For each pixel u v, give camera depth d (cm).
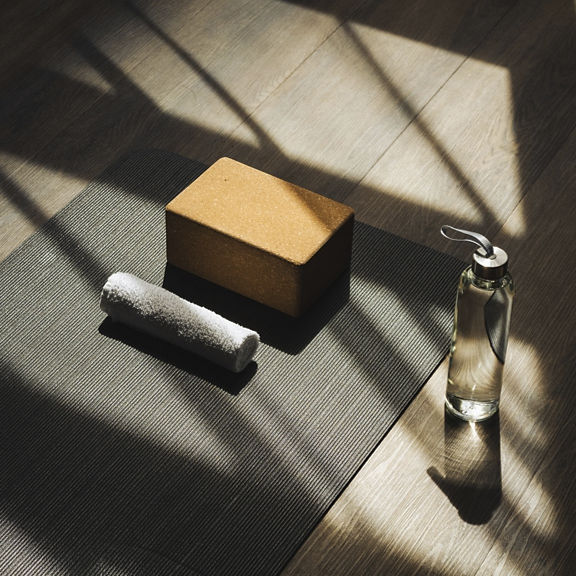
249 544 193
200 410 208
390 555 194
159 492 198
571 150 256
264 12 288
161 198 241
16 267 228
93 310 221
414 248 233
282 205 219
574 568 193
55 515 195
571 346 220
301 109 266
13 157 254
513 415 210
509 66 276
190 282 225
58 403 208
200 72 274
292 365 214
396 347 217
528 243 238
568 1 288
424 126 262
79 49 279
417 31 284
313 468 202
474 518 198
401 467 203
